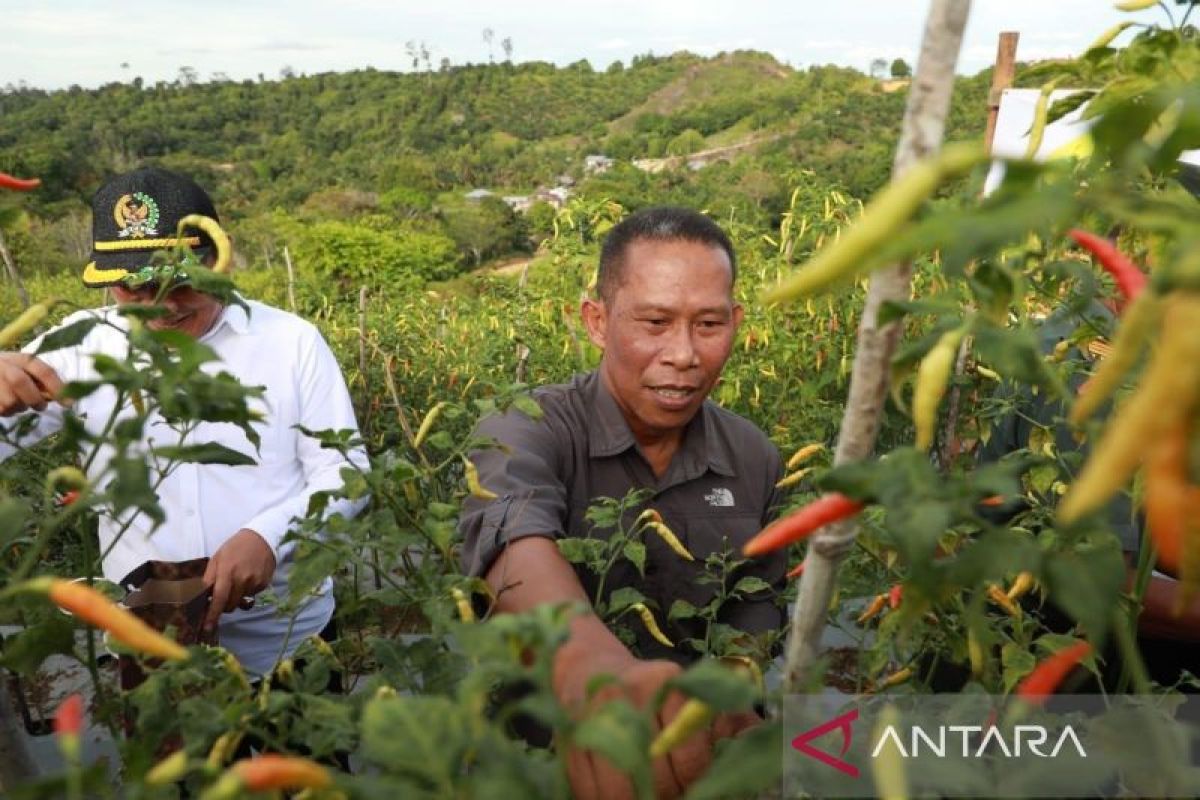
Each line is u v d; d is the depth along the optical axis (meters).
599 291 2.35
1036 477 1.93
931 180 0.64
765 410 5.41
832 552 0.95
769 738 0.81
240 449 2.75
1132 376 1.59
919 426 0.92
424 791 0.91
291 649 2.77
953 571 0.88
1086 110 1.12
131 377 1.25
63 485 1.25
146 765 1.14
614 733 0.80
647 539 2.37
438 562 2.26
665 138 139.88
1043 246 1.57
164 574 2.25
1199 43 1.21
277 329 2.86
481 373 6.12
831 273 0.64
